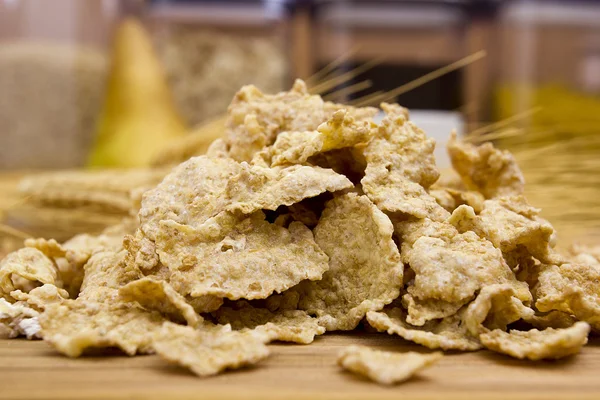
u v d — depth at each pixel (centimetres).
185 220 18
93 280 18
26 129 48
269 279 17
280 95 21
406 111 20
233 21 50
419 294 17
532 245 18
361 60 45
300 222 18
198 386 14
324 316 17
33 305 17
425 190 19
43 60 48
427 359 15
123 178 30
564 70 46
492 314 17
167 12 51
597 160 30
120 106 47
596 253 22
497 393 14
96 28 52
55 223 29
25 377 15
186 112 50
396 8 44
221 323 17
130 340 16
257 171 18
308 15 47
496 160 21
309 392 14
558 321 17
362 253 18
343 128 18
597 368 15
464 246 17
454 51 45
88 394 14
